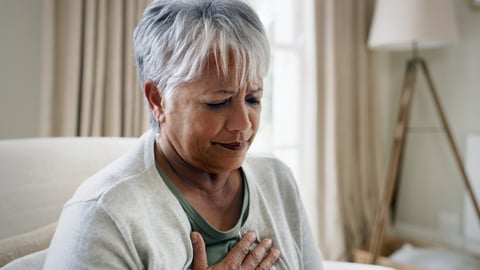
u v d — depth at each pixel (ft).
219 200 2.51
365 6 7.46
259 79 2.15
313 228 7.14
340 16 7.02
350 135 7.37
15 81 4.09
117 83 4.43
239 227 2.51
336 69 6.95
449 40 6.30
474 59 7.28
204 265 2.23
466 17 7.37
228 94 2.05
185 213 2.29
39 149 2.87
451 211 7.73
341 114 7.20
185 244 2.21
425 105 8.00
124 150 3.34
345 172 7.31
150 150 2.33
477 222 7.22
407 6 6.31
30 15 4.14
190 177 2.37
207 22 1.97
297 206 3.05
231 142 2.15
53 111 4.08
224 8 2.03
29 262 2.31
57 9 4.08
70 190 2.89
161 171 2.31
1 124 4.03
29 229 2.64
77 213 1.97
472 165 7.17
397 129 6.93
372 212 7.78
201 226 2.32
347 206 7.38
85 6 4.22
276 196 2.92
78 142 3.15
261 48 2.11
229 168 2.25
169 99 2.12
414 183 8.30
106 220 1.94
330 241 7.17
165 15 2.07
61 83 4.12
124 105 4.59
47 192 2.78
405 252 6.97
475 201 6.46
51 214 2.77
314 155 7.03
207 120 2.08
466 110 7.41
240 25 2.02
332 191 7.06
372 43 6.79
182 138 2.16
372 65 7.60
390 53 8.48
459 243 7.63
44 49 3.92
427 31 6.17
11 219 2.56
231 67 2.01
